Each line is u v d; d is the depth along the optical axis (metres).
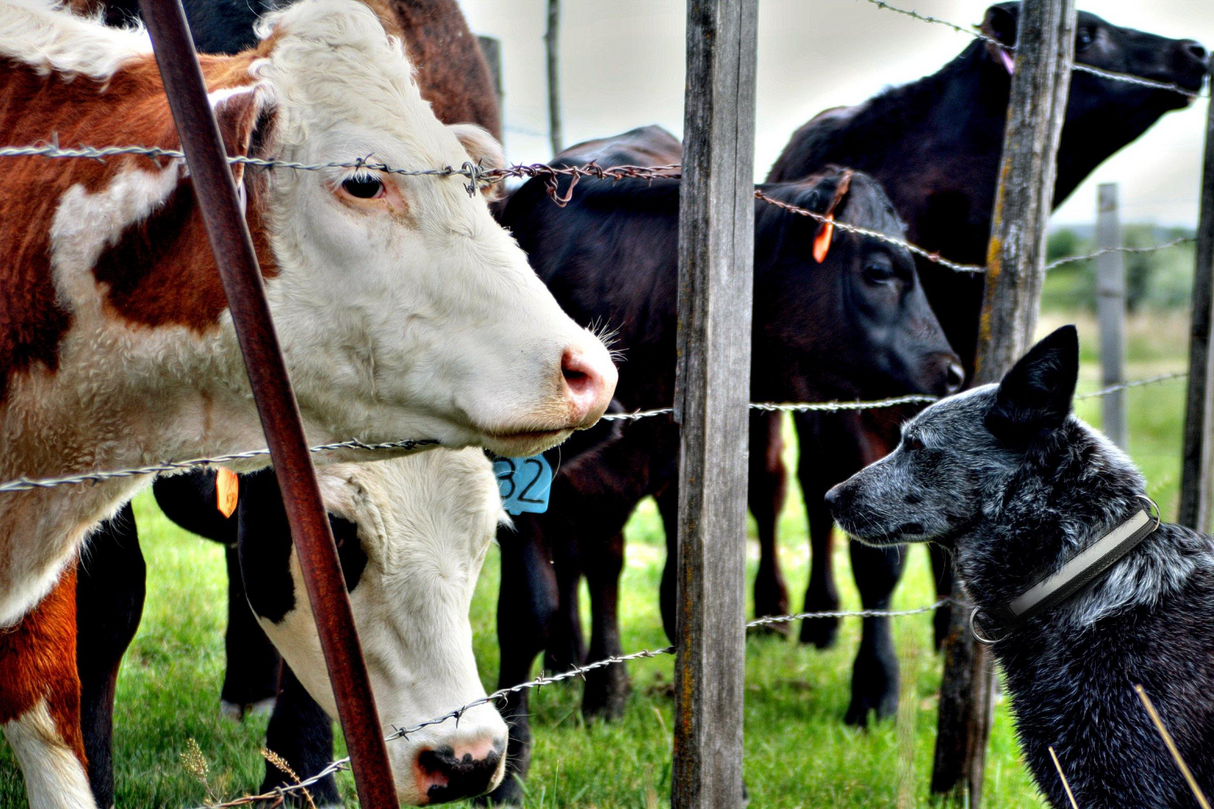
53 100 2.33
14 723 2.71
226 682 4.67
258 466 2.39
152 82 2.36
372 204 2.22
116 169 2.22
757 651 5.91
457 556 2.97
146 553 6.62
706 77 2.47
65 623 2.78
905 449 3.51
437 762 2.85
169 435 2.38
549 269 4.22
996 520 3.33
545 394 2.20
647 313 4.16
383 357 2.26
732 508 2.66
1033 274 3.55
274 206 2.22
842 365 4.37
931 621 6.05
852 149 5.48
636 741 4.50
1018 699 3.16
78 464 2.39
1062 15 3.43
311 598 1.90
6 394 2.33
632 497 4.29
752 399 4.59
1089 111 5.49
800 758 4.30
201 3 3.68
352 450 2.39
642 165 4.64
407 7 3.79
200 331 2.23
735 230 2.56
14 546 2.43
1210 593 2.96
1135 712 2.84
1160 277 20.75
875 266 4.28
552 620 4.03
